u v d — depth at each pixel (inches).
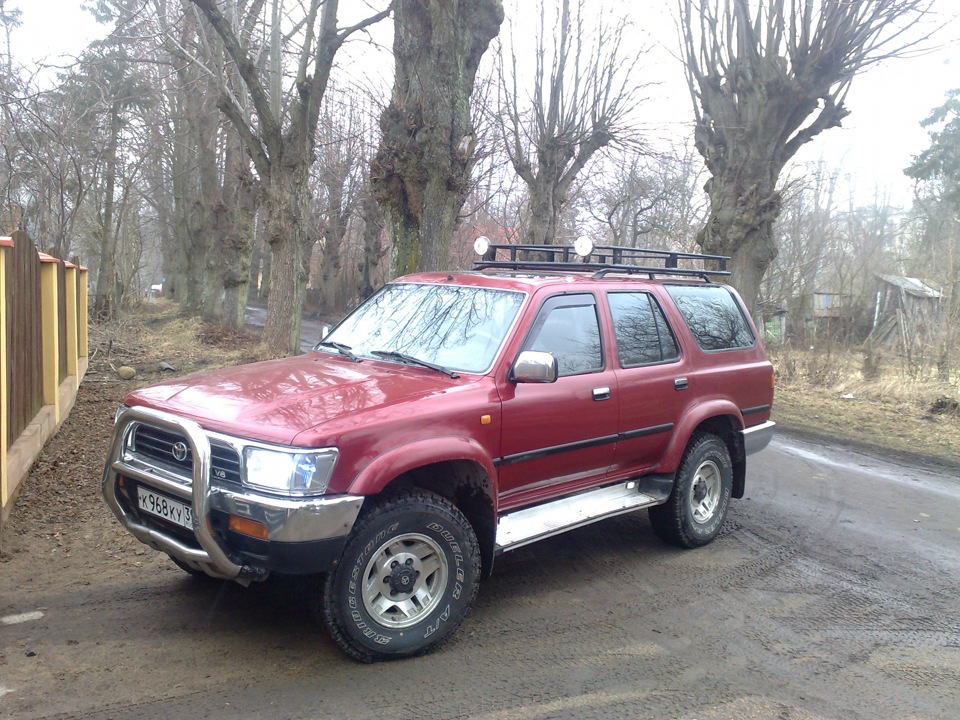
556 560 215.3
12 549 201.3
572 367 188.9
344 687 141.1
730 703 142.5
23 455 237.8
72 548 206.2
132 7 700.0
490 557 167.8
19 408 254.4
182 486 144.7
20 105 593.3
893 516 271.7
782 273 941.8
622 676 150.7
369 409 148.9
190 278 1179.9
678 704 141.4
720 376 230.4
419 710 134.6
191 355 623.5
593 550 224.4
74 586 182.1
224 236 971.3
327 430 139.9
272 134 569.6
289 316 597.6
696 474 225.3
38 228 827.4
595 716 136.1
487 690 142.8
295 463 136.1
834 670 157.5
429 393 159.5
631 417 200.2
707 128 586.2
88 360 533.6
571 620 175.6
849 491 304.3
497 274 207.2
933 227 1159.6
